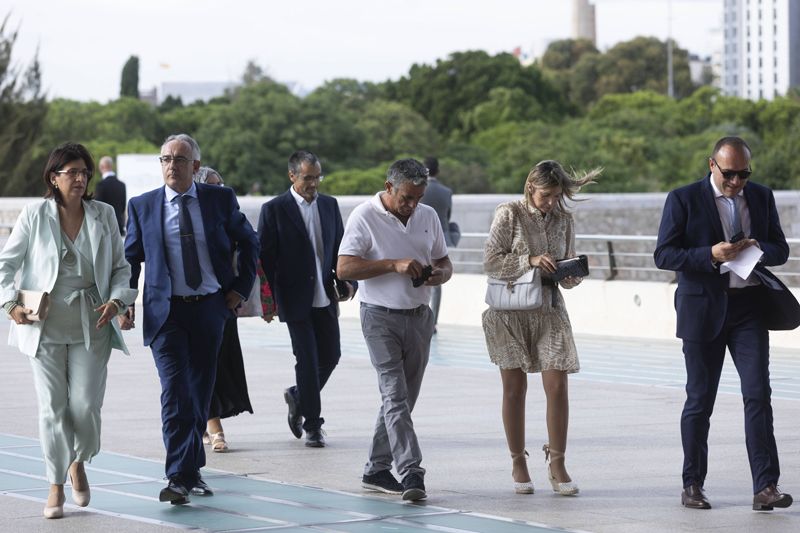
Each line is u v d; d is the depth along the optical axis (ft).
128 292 35.50
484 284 100.58
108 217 35.86
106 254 35.53
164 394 37.32
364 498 37.91
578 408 56.95
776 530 33.47
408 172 37.81
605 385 65.05
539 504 37.01
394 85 569.64
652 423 52.49
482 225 131.64
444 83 542.16
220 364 46.26
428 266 37.55
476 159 437.17
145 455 45.19
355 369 71.61
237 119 425.28
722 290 35.99
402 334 38.14
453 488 39.50
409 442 37.27
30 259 35.35
